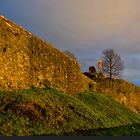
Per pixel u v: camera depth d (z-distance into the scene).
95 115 40.00
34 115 32.50
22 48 40.66
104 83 58.22
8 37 38.66
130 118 48.91
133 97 66.31
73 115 36.84
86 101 46.97
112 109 48.31
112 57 85.38
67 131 32.62
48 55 44.50
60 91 44.50
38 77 42.47
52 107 36.06
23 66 40.41
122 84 62.53
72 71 48.50
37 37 43.62
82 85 50.59
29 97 35.62
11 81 38.31
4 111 30.98
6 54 38.03
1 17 38.47
